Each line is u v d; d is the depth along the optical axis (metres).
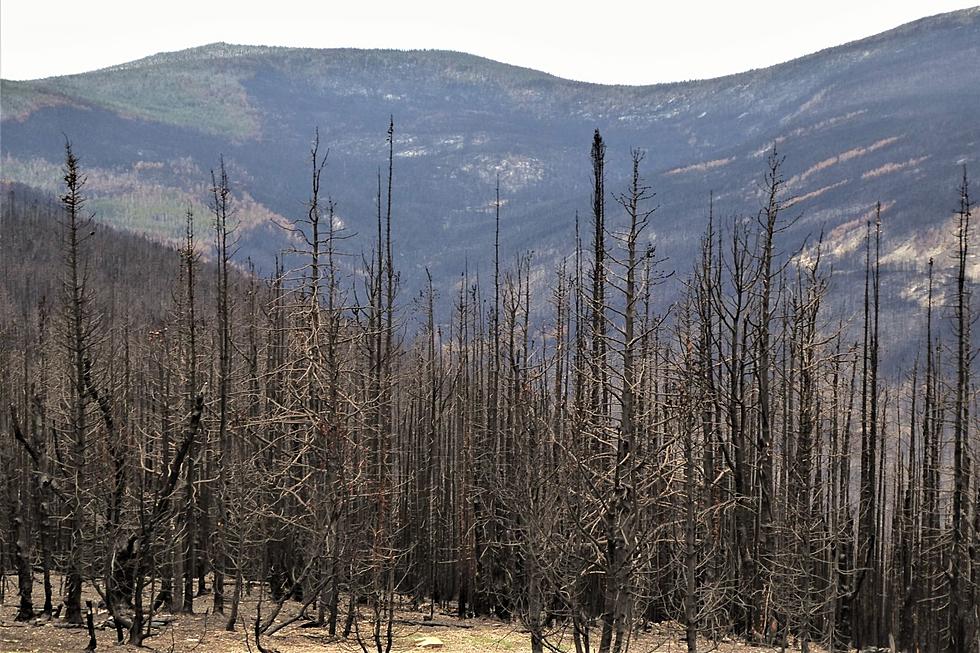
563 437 27.72
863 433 42.25
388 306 36.72
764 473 36.34
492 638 38.81
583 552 26.69
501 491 35.41
